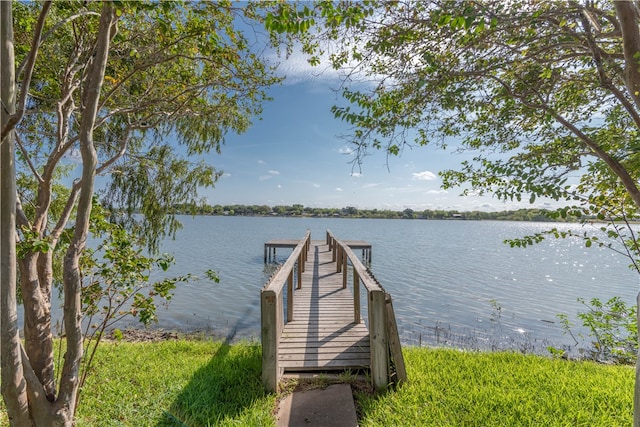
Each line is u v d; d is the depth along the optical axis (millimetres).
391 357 3150
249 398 2799
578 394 2955
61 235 2357
